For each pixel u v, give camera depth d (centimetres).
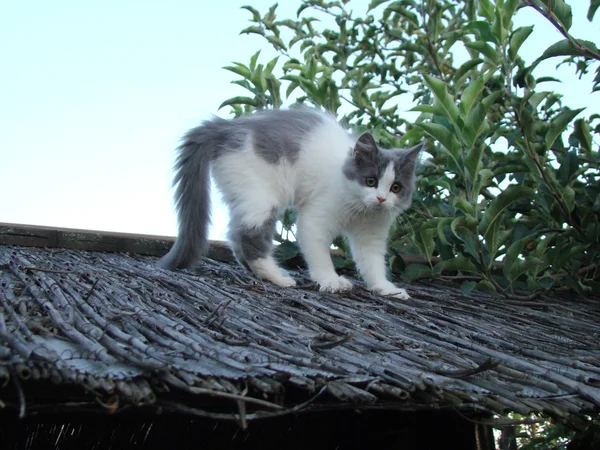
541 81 108
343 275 113
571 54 95
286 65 126
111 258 104
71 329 57
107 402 46
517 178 111
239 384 50
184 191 100
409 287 106
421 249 110
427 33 132
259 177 99
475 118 99
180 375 48
